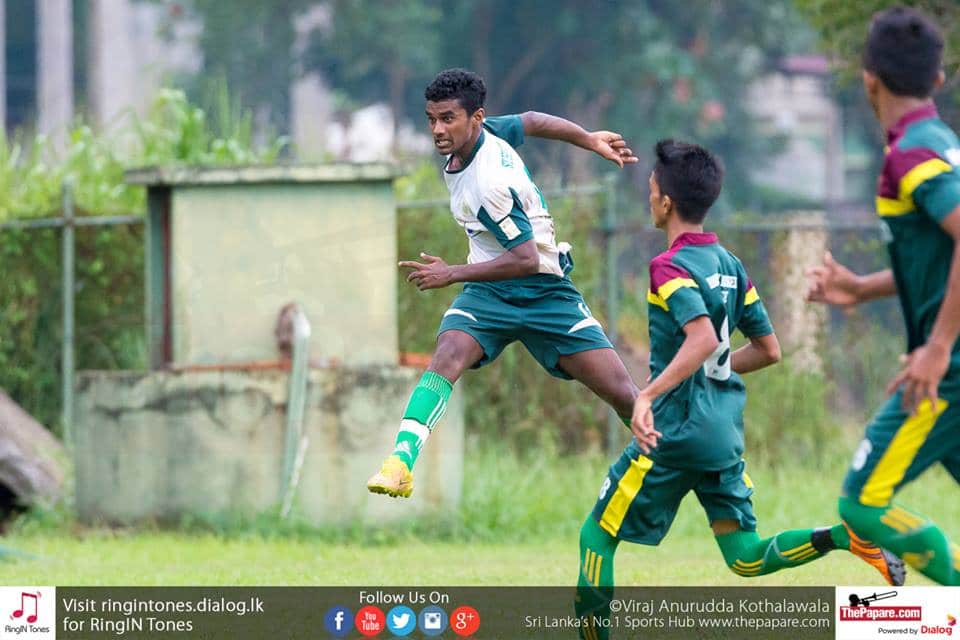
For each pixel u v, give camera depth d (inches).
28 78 5787.4
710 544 1435.8
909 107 701.9
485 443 1835.6
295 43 4586.6
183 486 1493.6
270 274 1515.7
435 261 896.3
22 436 1640.0
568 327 934.4
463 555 1363.2
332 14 4409.5
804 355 1881.2
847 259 1908.2
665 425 821.2
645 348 1961.1
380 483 861.8
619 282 2025.1
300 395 1475.1
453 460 1526.8
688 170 824.9
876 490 708.7
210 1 4557.1
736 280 835.4
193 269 1507.1
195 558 1315.2
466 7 4340.6
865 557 812.6
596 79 4328.3
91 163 2066.9
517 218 901.2
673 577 1137.4
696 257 816.9
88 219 1802.4
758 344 869.8
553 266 932.0
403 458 874.8
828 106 5713.6
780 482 1733.5
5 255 1873.8
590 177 4165.8
